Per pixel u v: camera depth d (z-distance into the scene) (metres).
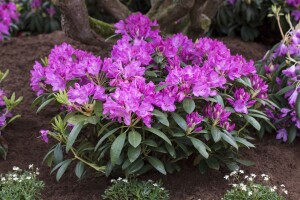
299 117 3.24
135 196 2.85
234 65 3.00
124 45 3.10
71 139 2.72
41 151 3.33
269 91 3.53
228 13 5.00
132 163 2.87
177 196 2.94
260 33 5.19
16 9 5.25
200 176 3.09
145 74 3.03
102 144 2.96
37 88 3.21
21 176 2.92
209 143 3.03
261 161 3.28
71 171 3.16
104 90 2.80
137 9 5.58
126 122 2.68
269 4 4.90
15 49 4.44
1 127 3.39
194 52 3.21
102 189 3.00
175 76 2.82
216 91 2.99
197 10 3.83
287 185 3.08
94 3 5.57
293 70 3.32
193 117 2.83
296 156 3.37
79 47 4.39
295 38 3.48
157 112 2.74
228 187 3.03
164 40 3.32
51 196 2.97
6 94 3.81
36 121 3.59
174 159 3.02
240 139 2.99
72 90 2.76
